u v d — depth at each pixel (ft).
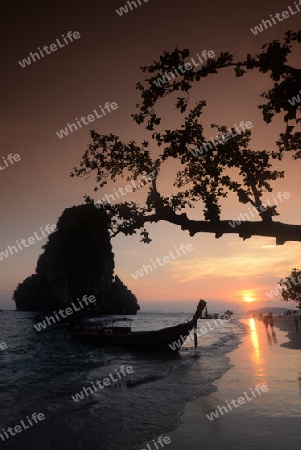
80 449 25.02
